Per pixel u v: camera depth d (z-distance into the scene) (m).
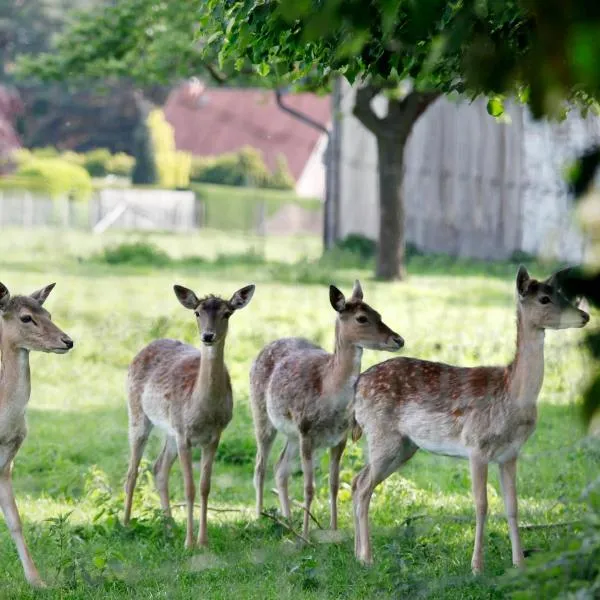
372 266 47.28
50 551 13.18
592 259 3.78
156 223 79.75
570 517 13.68
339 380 13.85
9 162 83.44
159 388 14.24
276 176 89.88
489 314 32.81
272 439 15.20
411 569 12.05
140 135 89.56
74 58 39.75
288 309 34.09
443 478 17.12
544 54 3.44
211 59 36.44
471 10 4.98
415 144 53.12
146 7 37.38
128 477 14.67
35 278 42.25
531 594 8.68
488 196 49.53
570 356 23.31
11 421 12.10
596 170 3.75
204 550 13.30
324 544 13.45
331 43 11.64
